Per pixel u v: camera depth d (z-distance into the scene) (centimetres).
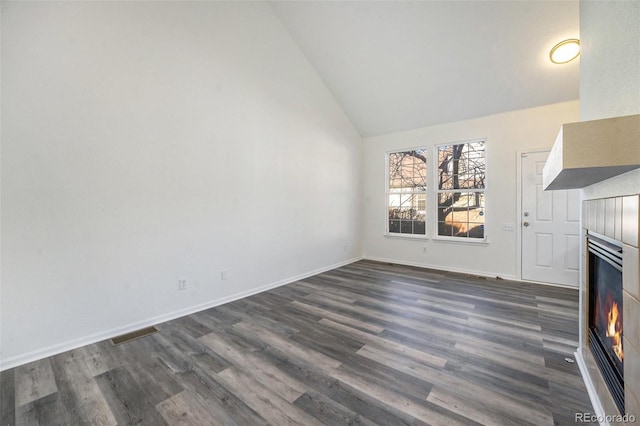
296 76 445
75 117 242
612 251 133
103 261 259
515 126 427
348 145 558
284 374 202
